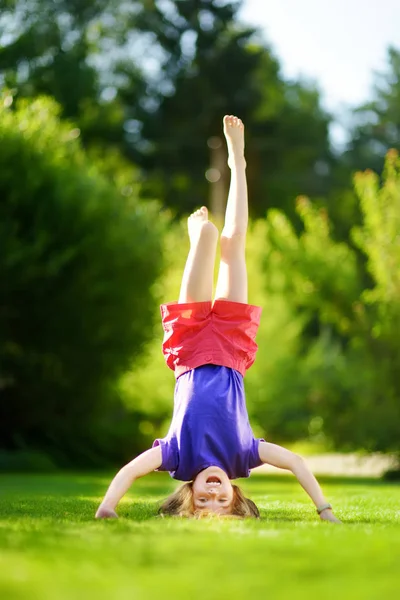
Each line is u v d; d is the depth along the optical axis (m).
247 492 9.54
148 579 2.27
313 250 18.33
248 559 2.63
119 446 21.22
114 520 4.12
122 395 22.47
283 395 25.08
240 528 3.56
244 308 5.39
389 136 45.41
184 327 5.34
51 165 17.83
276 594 2.10
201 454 4.86
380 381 16.84
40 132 18.17
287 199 40.34
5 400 18.91
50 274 17.12
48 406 19.08
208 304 5.40
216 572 2.40
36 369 18.39
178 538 3.14
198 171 38.59
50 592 2.06
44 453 19.09
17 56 28.92
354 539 3.18
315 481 4.90
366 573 2.43
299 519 4.86
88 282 17.72
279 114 43.50
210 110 37.78
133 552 2.74
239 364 5.36
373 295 16.84
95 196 18.08
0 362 18.08
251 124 38.81
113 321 18.23
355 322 17.78
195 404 5.01
